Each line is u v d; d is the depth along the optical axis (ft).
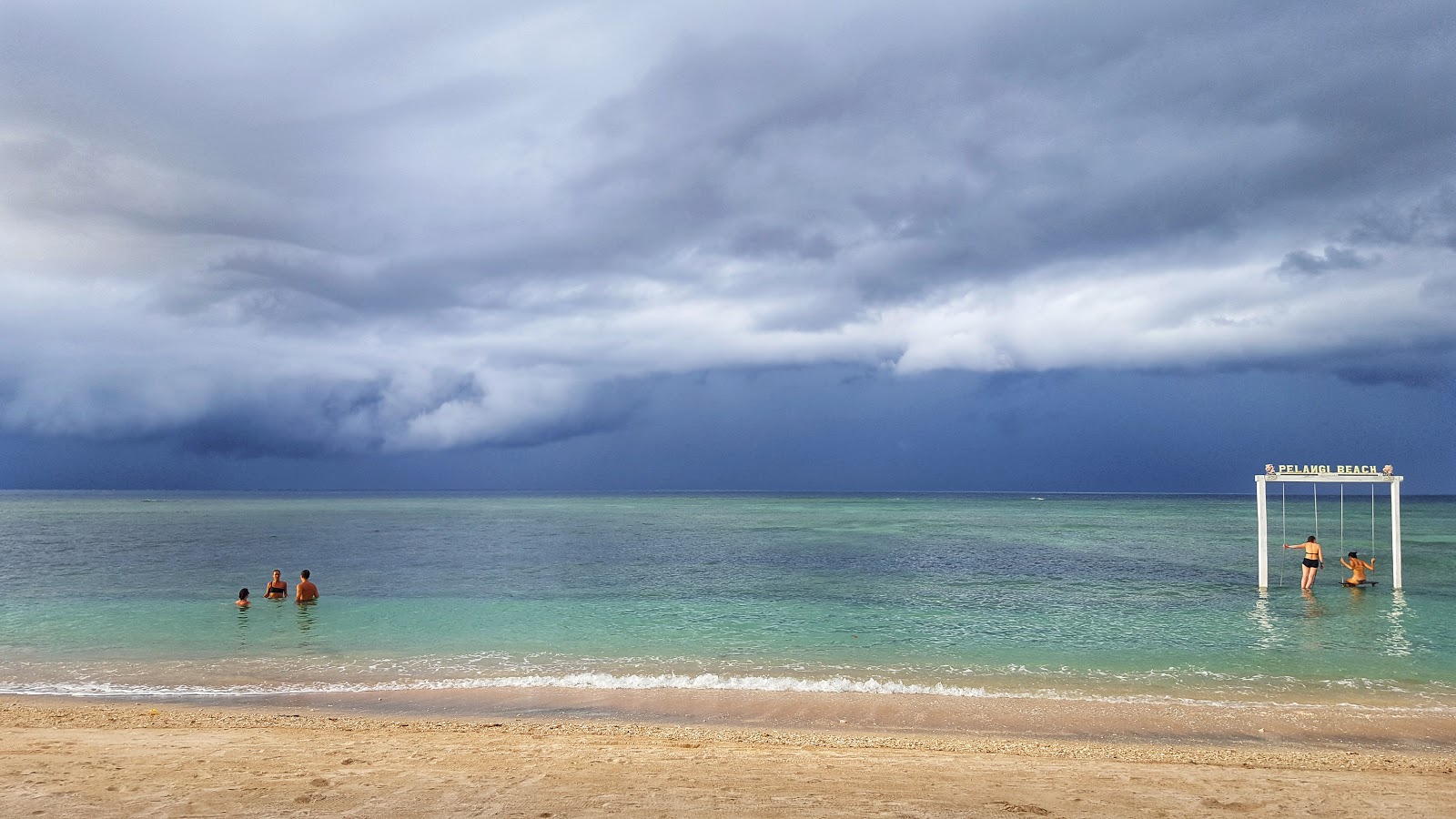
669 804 26.09
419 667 51.75
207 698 44.60
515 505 437.17
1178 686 47.21
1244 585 93.56
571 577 103.30
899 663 53.06
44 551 140.05
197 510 350.23
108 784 27.43
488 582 97.14
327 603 79.00
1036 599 82.89
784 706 43.14
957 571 108.99
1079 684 47.73
